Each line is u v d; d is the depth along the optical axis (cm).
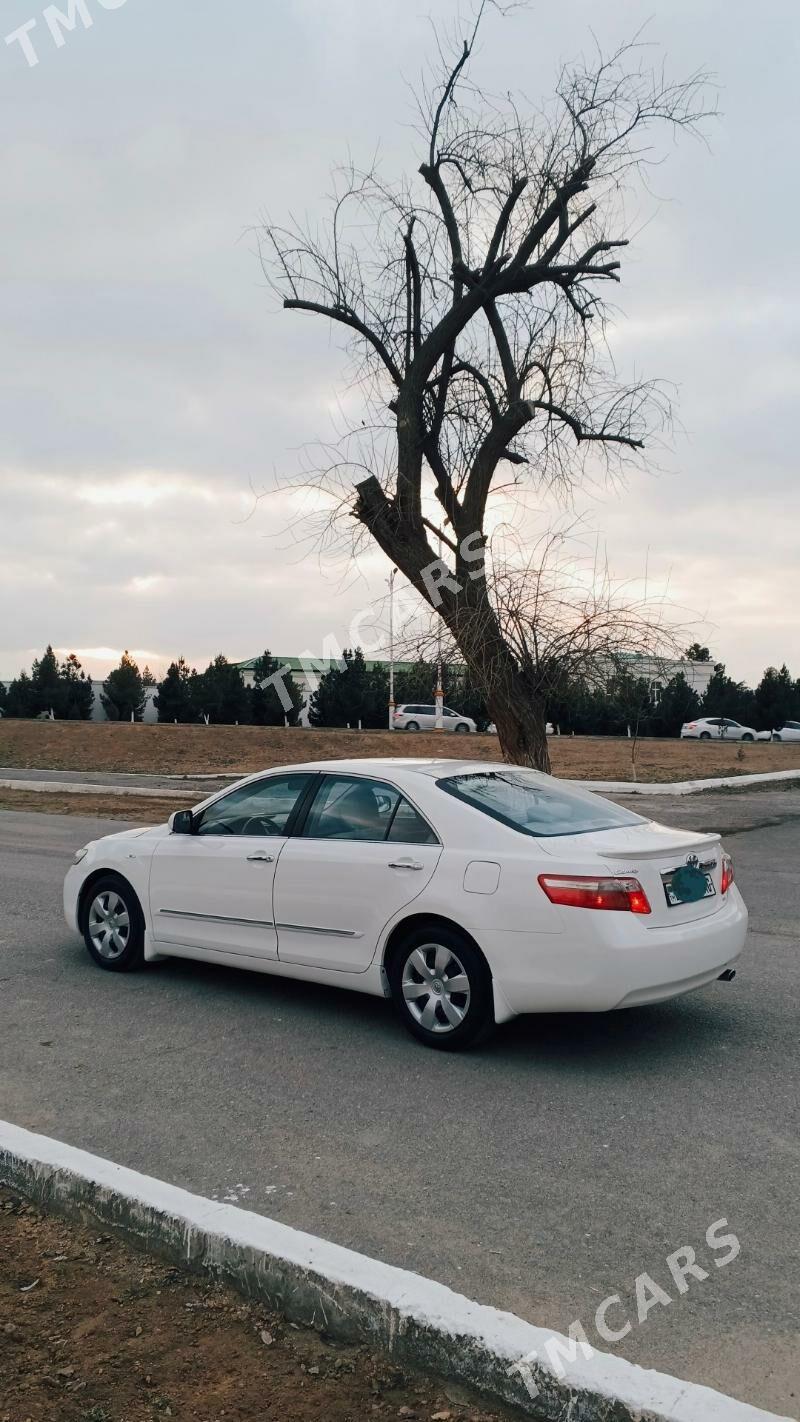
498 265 1348
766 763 3475
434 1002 571
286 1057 561
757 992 701
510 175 1385
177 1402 274
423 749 3744
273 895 638
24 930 895
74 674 7788
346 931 603
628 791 2372
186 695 7231
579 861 530
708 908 575
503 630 1280
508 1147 443
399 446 1377
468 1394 280
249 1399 276
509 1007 543
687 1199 395
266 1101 497
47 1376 284
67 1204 374
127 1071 539
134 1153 436
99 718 7519
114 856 740
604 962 516
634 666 1291
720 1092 510
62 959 787
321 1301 306
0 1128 425
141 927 729
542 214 1377
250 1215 345
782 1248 358
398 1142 448
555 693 1319
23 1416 267
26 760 3653
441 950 568
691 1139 452
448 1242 361
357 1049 575
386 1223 375
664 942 531
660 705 1395
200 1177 413
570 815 602
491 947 542
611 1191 402
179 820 709
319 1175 415
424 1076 532
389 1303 296
